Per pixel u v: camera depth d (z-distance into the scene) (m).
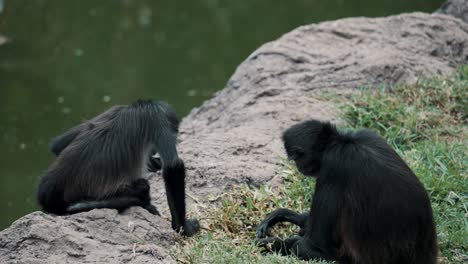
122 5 35.03
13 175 20.88
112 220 10.67
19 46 30.53
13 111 25.19
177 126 11.43
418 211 10.08
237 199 12.45
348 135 10.61
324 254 10.41
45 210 11.47
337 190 10.26
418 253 10.17
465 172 13.16
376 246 10.09
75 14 33.91
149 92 26.80
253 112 16.16
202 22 33.22
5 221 18.73
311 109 16.05
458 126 15.60
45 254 9.73
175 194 10.95
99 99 26.08
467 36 20.05
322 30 19.56
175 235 11.00
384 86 16.72
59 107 25.52
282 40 19.16
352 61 17.84
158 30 32.47
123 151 11.05
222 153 14.03
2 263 9.47
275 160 13.85
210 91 26.91
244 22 32.91
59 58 29.58
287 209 11.63
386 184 10.06
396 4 33.38
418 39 19.30
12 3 34.22
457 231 11.61
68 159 11.23
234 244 10.94
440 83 16.84
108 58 29.64
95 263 9.65
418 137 15.08
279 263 10.13
